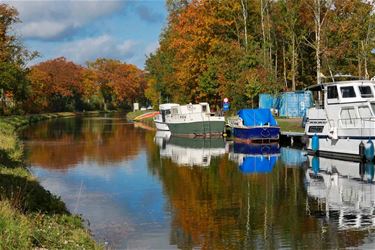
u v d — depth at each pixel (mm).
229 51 61781
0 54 69875
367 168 29453
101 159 34781
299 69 68812
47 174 27984
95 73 154125
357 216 17797
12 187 16875
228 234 15750
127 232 16047
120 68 162500
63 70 131500
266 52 62125
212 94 65062
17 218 12031
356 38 58562
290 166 30969
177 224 16984
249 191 22797
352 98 33125
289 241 14867
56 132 61094
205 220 17516
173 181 25719
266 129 46031
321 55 59344
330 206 19484
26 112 99312
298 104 59719
